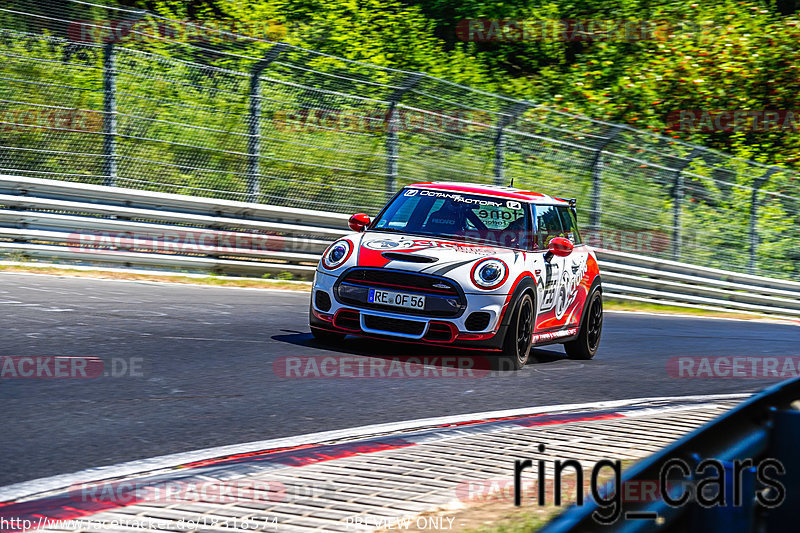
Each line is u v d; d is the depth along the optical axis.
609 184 56.34
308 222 43.28
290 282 40.47
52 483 12.73
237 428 16.70
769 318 56.59
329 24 73.25
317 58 45.62
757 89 84.00
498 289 24.38
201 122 44.34
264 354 23.84
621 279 50.25
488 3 85.19
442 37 86.44
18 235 34.59
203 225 39.72
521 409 20.02
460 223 26.86
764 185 65.81
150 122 42.94
